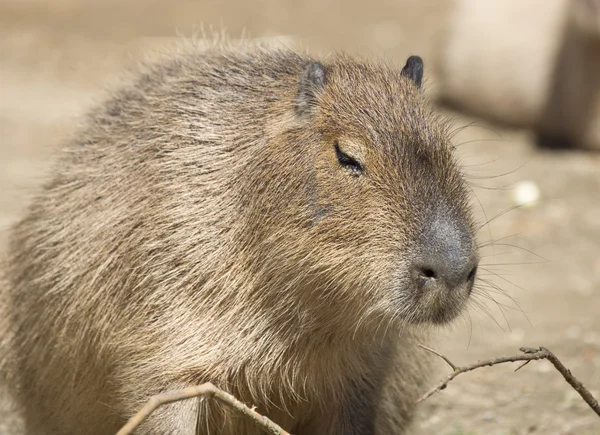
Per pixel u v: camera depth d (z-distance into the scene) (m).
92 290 8.56
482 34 23.92
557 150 21.77
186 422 8.03
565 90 21.72
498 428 10.42
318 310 8.07
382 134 7.80
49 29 29.77
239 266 8.14
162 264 8.23
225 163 8.29
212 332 8.19
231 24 29.66
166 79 9.33
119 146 8.91
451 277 7.41
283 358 8.29
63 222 8.95
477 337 12.52
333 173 7.77
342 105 7.93
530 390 11.25
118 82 10.08
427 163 7.75
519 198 17.59
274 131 8.14
